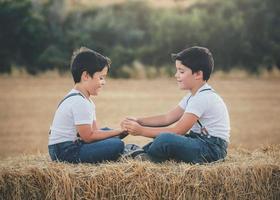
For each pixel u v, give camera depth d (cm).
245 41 2642
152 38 2695
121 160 584
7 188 545
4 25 2564
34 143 1272
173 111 664
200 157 590
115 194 541
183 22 2700
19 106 1772
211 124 607
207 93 612
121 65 2523
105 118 1505
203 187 543
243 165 559
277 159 588
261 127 1483
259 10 2719
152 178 541
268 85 2248
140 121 666
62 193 539
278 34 2697
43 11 2756
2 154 1117
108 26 2738
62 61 2533
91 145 593
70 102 601
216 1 2862
